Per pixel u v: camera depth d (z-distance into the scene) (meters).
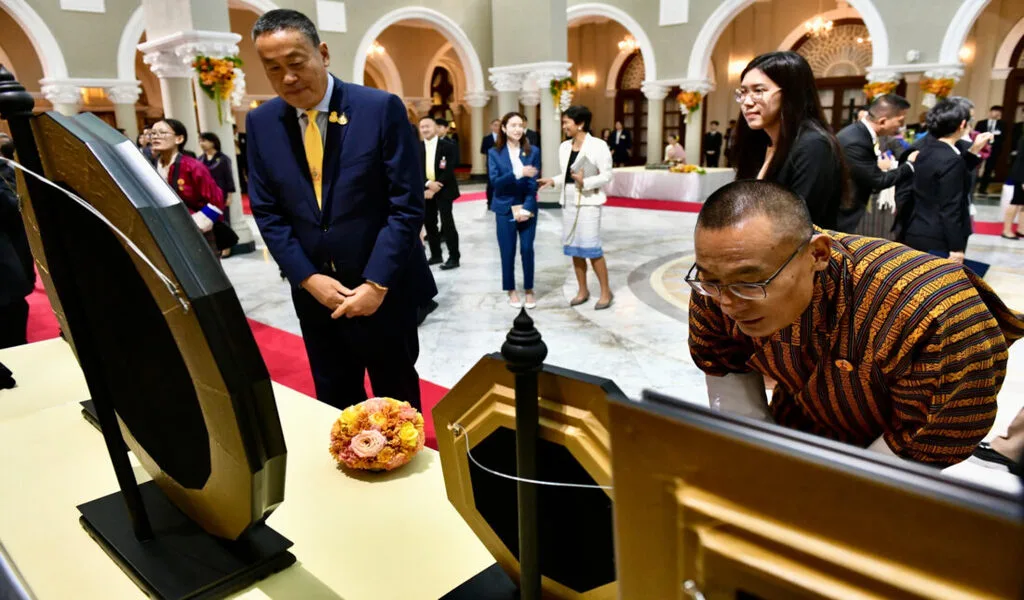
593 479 0.67
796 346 1.02
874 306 0.94
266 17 1.78
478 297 5.05
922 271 0.93
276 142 1.96
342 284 2.04
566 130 4.55
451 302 4.93
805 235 0.86
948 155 3.12
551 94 10.70
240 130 15.73
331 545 1.01
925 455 0.98
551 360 3.72
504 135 4.62
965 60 13.60
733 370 1.23
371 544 1.01
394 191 1.97
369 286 1.96
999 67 13.23
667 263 6.21
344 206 1.96
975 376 0.92
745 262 0.85
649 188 11.06
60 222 0.85
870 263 0.95
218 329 0.69
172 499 1.00
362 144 1.93
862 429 1.08
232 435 0.74
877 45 10.35
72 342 0.91
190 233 0.71
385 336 2.17
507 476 0.71
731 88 16.39
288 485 1.20
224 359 0.70
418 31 18.36
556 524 0.73
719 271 0.87
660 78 13.09
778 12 15.72
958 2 9.58
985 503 0.32
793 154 1.87
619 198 11.47
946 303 0.91
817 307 0.97
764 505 0.40
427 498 1.14
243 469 0.76
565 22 10.80
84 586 0.91
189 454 0.86
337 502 1.14
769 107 1.91
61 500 1.13
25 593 0.85
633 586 0.48
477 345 3.98
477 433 0.77
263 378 0.73
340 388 2.30
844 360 0.99
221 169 6.57
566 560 0.75
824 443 0.39
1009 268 5.64
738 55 16.14
